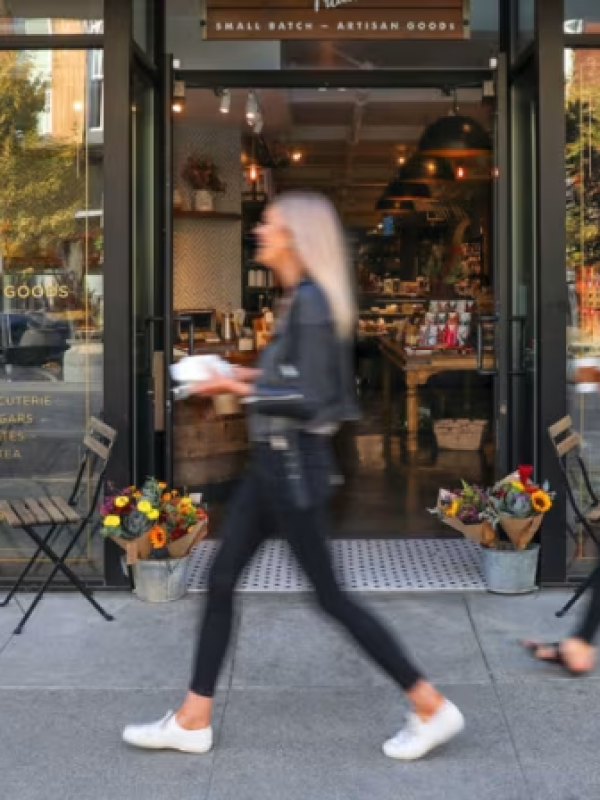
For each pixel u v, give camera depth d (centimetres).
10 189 505
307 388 307
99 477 496
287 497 312
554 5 488
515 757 329
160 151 549
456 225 1244
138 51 509
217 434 851
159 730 333
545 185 491
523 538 490
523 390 532
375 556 561
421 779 315
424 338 995
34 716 363
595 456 507
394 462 844
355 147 1023
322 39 554
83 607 478
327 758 329
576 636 338
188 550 491
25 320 507
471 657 416
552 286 491
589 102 496
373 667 404
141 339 525
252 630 446
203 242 922
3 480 511
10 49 499
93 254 502
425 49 580
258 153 978
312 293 312
